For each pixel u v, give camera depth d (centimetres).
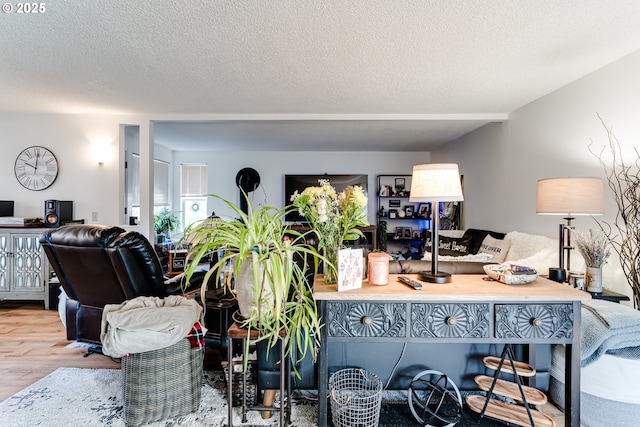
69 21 190
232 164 655
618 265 236
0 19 188
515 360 192
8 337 284
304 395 204
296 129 463
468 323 150
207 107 360
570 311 149
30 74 270
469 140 479
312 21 189
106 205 391
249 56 235
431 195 162
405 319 150
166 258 468
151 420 174
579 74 264
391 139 536
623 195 233
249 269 154
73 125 389
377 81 281
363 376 184
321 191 168
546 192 231
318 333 150
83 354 253
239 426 171
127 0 170
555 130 300
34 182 392
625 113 232
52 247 223
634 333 159
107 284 220
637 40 210
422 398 194
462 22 189
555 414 178
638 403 157
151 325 167
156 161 586
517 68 253
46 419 176
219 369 237
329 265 159
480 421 172
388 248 662
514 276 160
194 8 177
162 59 241
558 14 181
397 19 186
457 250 414
